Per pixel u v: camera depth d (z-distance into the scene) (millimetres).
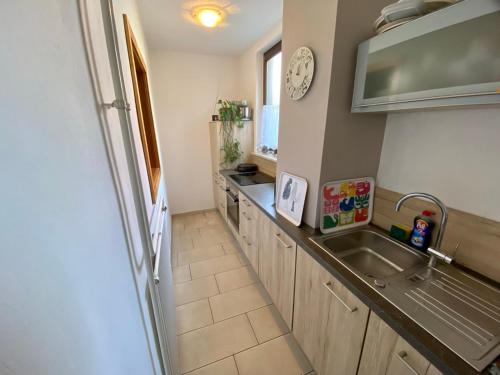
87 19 595
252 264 2199
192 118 3488
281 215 1609
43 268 348
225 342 1569
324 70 1143
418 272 983
